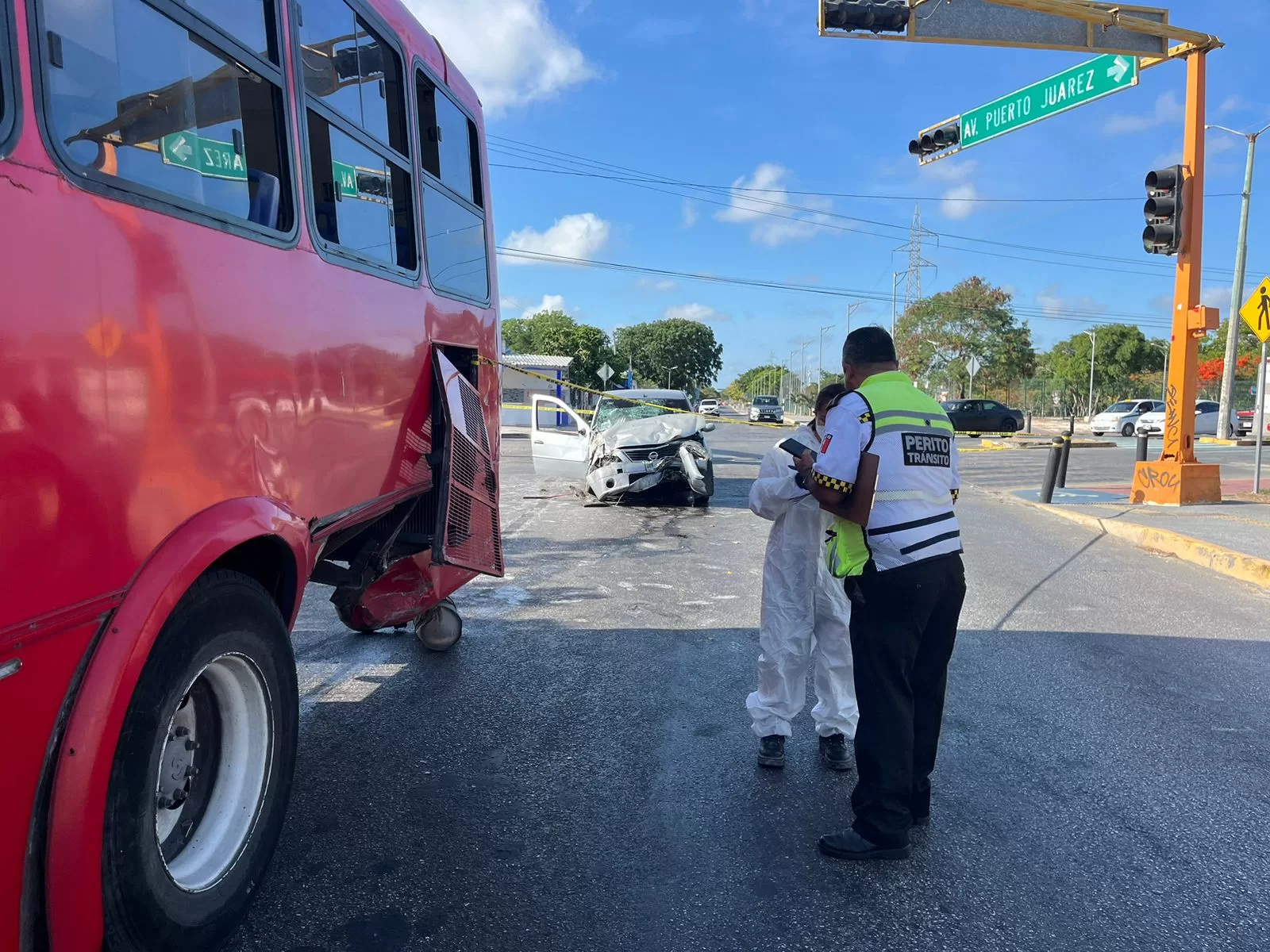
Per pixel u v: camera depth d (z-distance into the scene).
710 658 5.69
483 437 4.74
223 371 2.50
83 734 1.93
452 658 5.67
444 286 4.70
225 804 2.65
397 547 4.43
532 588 7.73
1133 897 3.03
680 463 12.51
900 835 3.23
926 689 3.42
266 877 3.06
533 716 4.68
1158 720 4.69
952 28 10.59
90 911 1.97
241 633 2.58
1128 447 28.25
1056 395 59.41
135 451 2.11
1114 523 10.73
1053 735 4.46
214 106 2.57
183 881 2.45
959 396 52.09
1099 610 7.01
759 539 10.29
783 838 3.42
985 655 5.79
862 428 3.20
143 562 2.14
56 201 1.88
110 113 2.09
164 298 2.23
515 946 2.72
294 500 2.96
